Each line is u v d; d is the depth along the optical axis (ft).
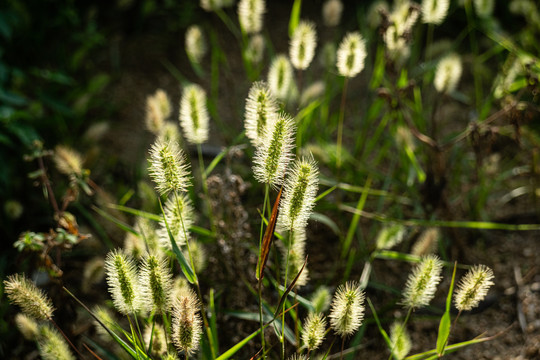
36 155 2.53
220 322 2.58
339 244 2.96
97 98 4.08
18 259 2.34
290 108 3.29
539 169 3.11
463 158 3.30
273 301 2.63
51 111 3.82
